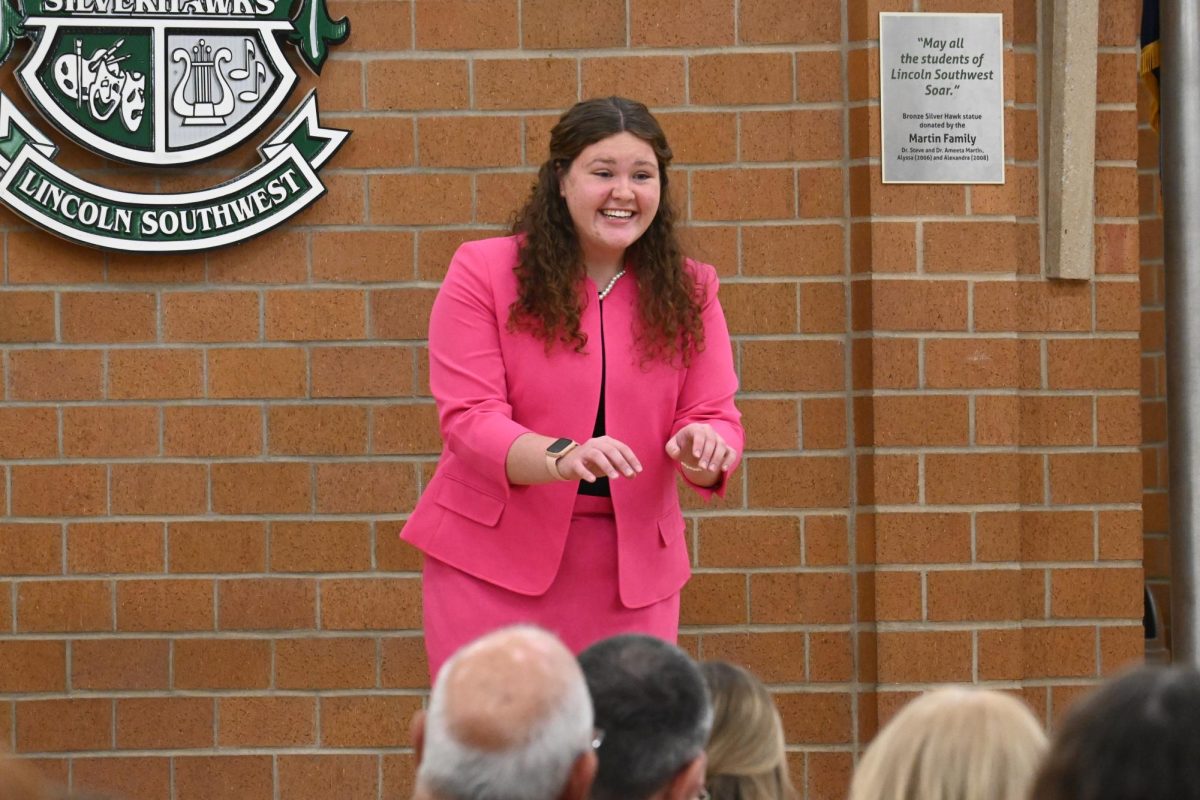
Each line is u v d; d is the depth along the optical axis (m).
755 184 14.12
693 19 14.09
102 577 13.88
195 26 13.72
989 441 13.97
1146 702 4.54
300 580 13.95
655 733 6.38
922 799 5.80
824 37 14.11
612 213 10.34
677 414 10.82
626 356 10.56
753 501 14.12
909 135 13.92
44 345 13.81
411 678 14.00
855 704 14.13
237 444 13.92
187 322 13.88
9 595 13.83
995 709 5.90
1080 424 14.34
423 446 13.99
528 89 14.04
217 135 13.76
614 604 10.57
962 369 13.95
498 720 5.20
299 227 13.95
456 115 14.02
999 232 13.99
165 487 13.90
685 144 14.11
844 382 14.13
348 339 13.95
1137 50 14.41
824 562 14.13
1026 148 14.30
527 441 9.88
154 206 13.70
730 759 7.62
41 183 13.62
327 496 13.95
